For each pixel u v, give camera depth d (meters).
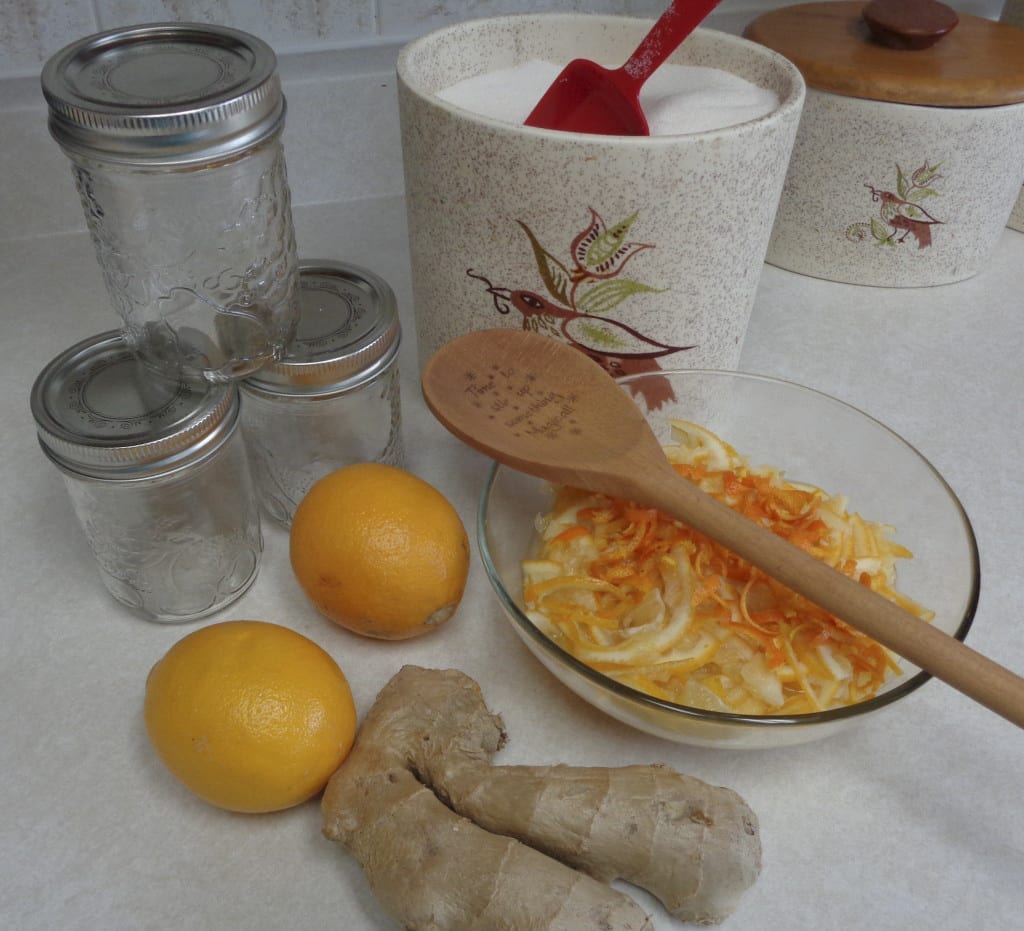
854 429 0.59
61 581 0.58
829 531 0.54
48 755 0.49
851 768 0.50
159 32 0.51
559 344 0.56
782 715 0.44
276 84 0.48
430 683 0.49
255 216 0.50
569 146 0.50
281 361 0.54
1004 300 0.84
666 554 0.51
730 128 0.50
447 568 0.51
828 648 0.49
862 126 0.74
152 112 0.43
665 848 0.42
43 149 0.79
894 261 0.82
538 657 0.49
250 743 0.43
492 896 0.40
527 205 0.53
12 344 0.73
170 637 0.55
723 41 0.62
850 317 0.81
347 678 0.53
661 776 0.44
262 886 0.45
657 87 0.63
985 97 0.71
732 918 0.44
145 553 0.53
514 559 0.55
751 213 0.54
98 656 0.54
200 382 0.52
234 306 0.52
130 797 0.48
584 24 0.64
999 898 0.45
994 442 0.69
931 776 0.50
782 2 0.88
